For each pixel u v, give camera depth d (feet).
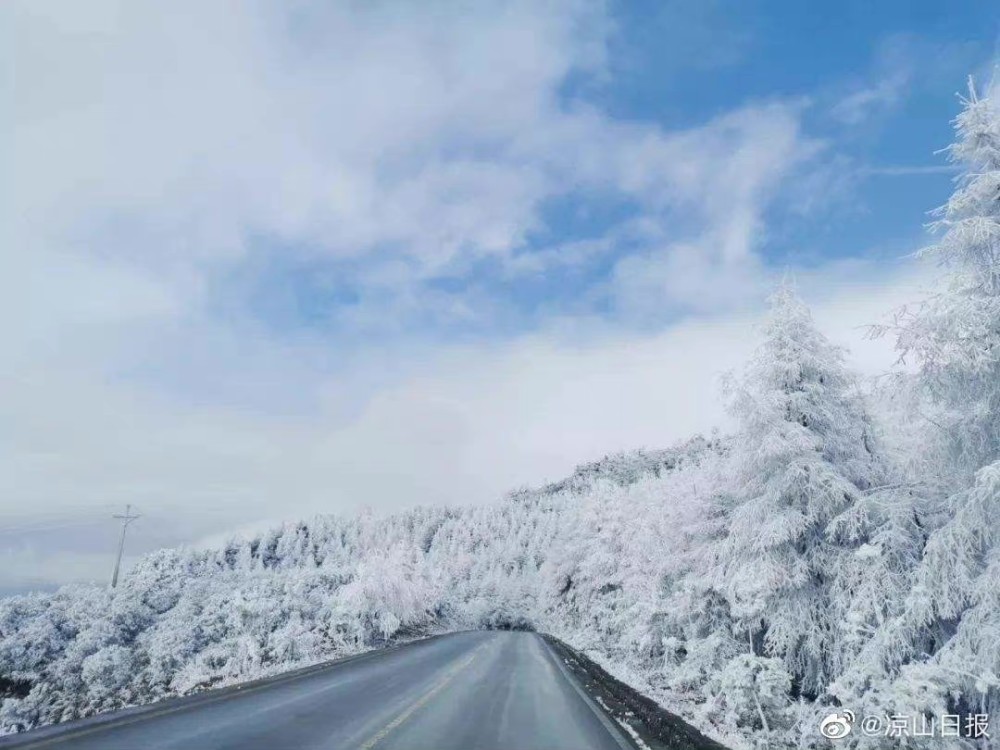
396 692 39.27
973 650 27.04
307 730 25.67
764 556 41.96
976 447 31.89
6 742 21.49
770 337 47.55
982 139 32.78
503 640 118.52
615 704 38.32
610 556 106.52
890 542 36.27
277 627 79.71
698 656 45.09
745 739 30.22
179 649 79.15
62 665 84.43
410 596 124.26
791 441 43.11
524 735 26.94
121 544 152.46
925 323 30.50
